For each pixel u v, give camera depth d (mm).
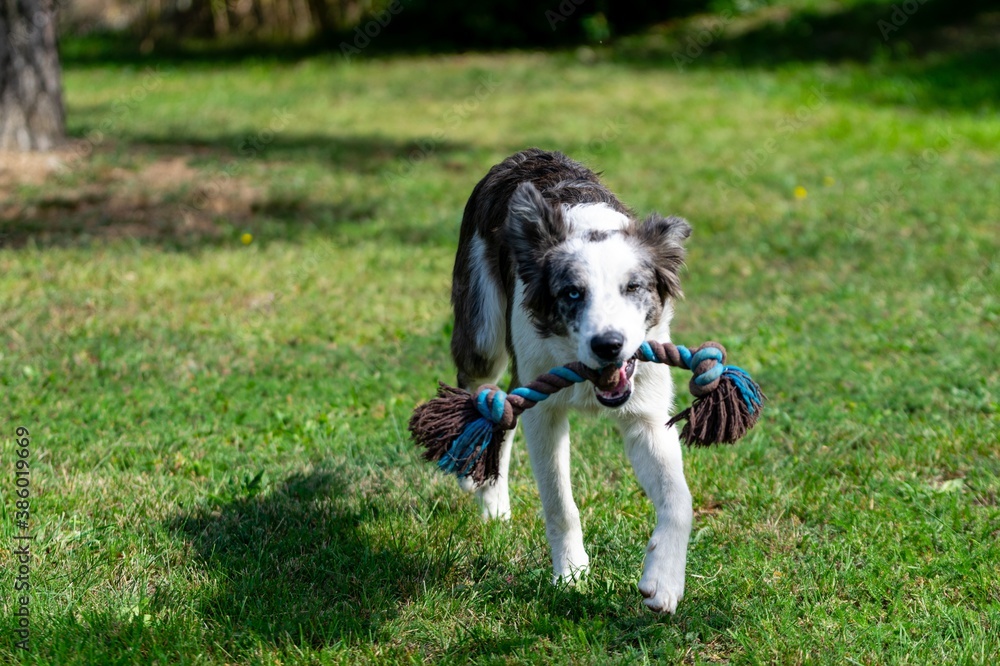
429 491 4711
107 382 5969
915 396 5707
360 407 5742
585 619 3686
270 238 8961
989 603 3758
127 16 23453
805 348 6496
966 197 10031
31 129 11141
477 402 3547
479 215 4695
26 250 8359
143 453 5051
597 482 4785
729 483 4738
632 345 3500
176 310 7246
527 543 4273
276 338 6801
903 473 4801
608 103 15055
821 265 8297
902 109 14227
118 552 4094
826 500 4547
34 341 6547
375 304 7453
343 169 11328
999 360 6180
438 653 3559
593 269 3637
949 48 17078
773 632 3572
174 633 3562
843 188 10531
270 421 5492
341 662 3426
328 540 4254
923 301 7316
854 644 3498
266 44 21594
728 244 8898
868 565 3984
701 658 3504
